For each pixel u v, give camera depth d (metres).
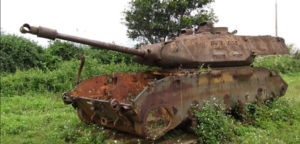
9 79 11.79
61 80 12.01
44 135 6.75
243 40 7.91
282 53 8.64
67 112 8.97
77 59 15.10
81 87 6.79
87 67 12.80
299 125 7.37
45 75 12.04
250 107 7.69
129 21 14.34
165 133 5.87
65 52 16.42
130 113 5.20
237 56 7.41
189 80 6.25
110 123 6.11
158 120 6.65
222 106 7.03
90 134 6.32
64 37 5.54
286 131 7.02
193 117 6.26
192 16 14.02
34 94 11.03
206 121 6.22
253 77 7.98
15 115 8.51
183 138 6.23
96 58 15.77
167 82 5.79
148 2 13.45
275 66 19.89
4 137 6.68
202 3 14.02
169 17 14.13
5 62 13.97
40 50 16.09
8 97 10.71
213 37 7.32
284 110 8.19
